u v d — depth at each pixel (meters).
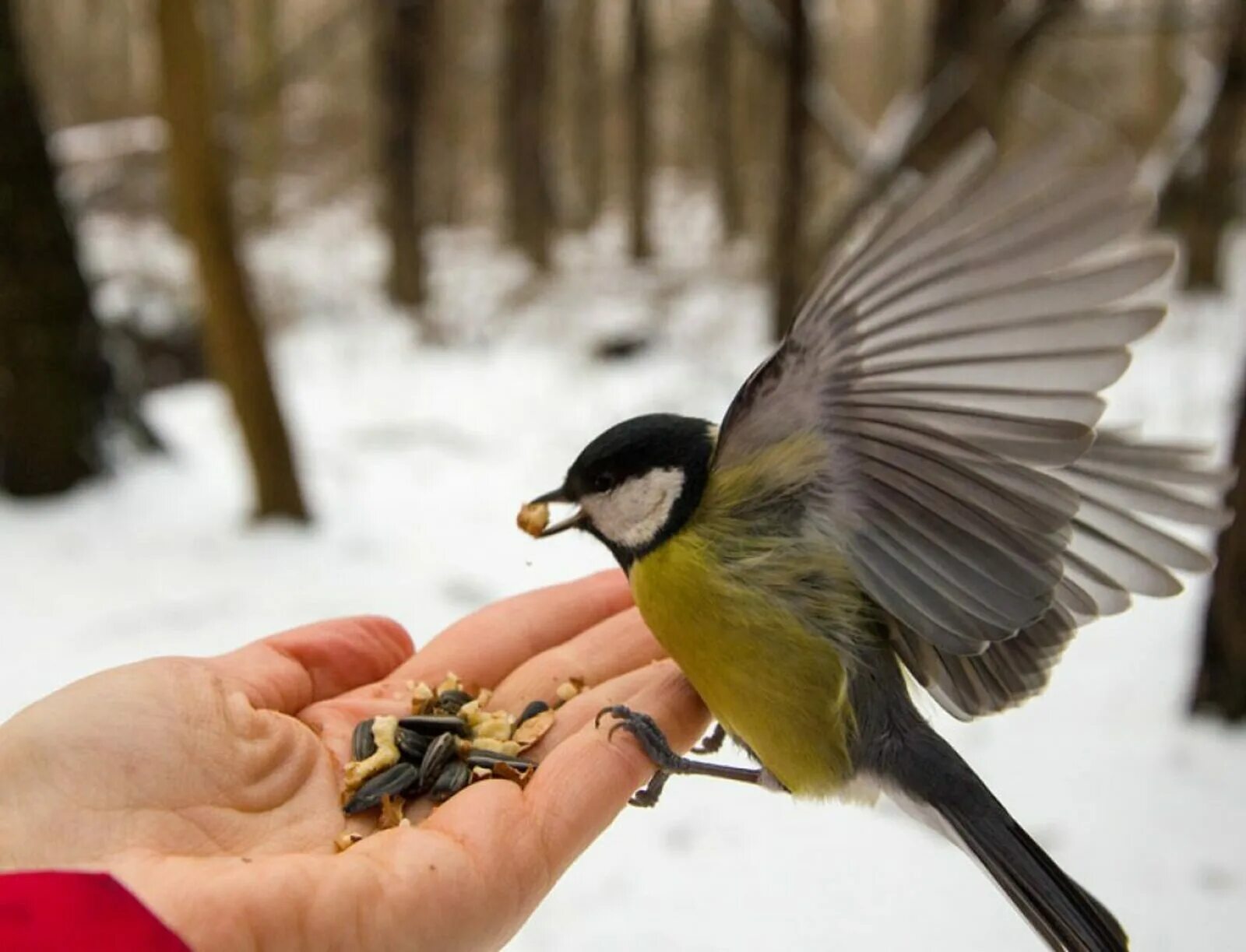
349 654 0.39
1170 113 1.82
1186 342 1.27
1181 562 0.31
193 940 0.29
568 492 0.34
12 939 0.29
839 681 0.33
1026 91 1.70
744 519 0.33
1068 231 0.26
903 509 0.31
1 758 0.32
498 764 0.35
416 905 0.30
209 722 0.34
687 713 0.35
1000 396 0.28
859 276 0.28
